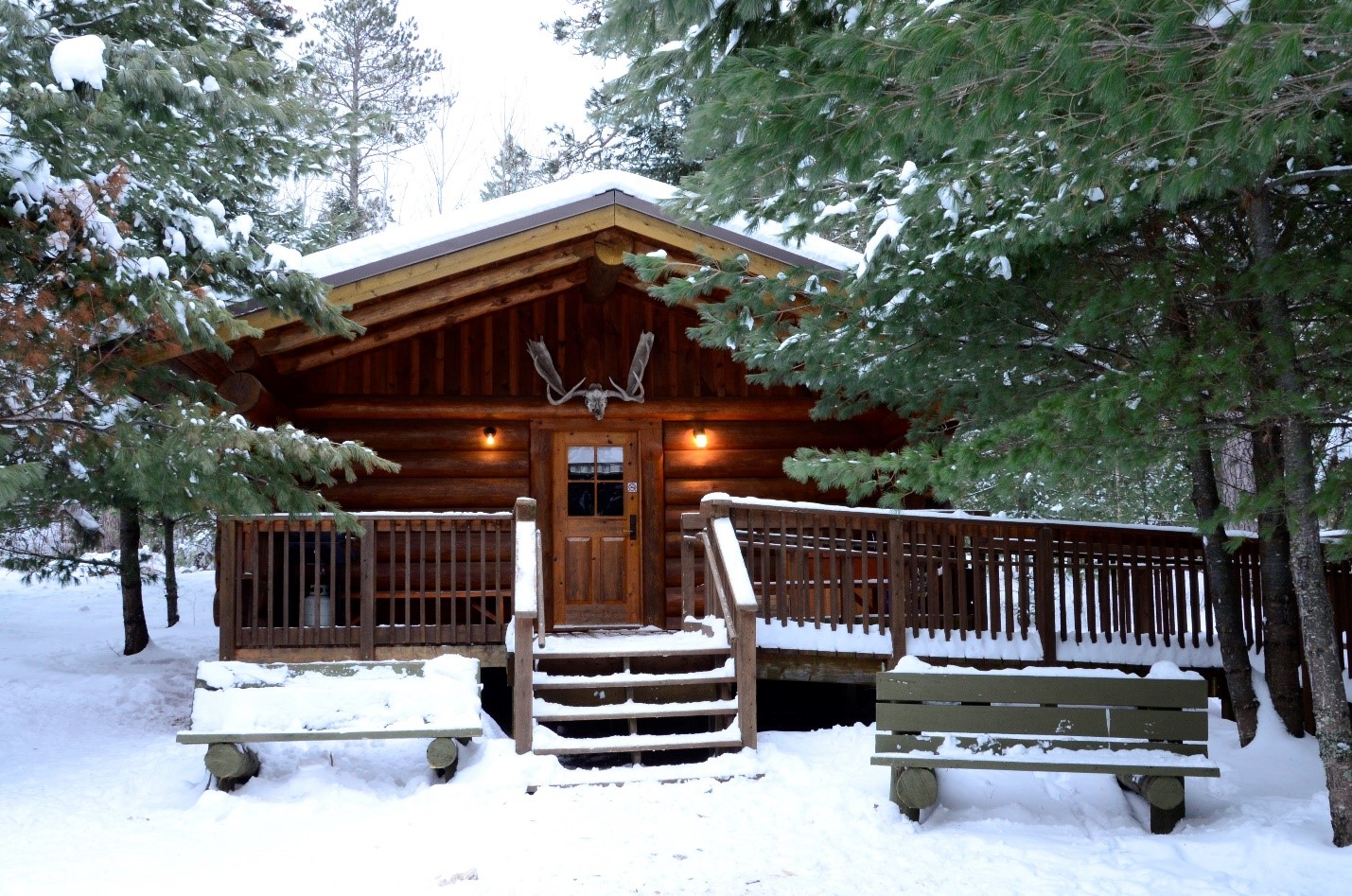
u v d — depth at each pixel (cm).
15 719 855
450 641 755
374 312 918
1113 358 639
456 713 624
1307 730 711
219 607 743
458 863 484
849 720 867
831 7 516
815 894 441
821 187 619
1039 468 542
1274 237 598
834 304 673
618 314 1043
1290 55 336
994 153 504
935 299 621
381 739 648
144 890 451
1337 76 406
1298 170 565
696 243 874
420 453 1014
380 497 1000
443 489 1011
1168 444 522
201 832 541
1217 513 532
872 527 762
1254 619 767
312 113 938
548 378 1012
